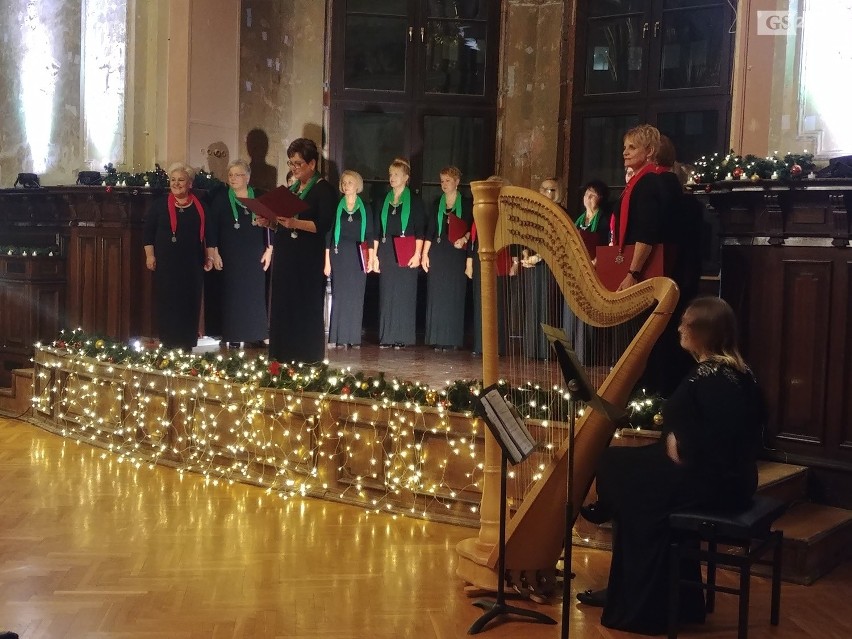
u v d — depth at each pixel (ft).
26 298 25.55
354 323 25.90
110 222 25.26
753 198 16.51
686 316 11.83
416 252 25.54
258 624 11.42
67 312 26.11
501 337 22.56
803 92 18.48
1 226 28.73
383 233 25.93
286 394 17.65
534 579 12.50
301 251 18.93
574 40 26.78
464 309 25.49
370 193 28.45
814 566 14.05
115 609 11.74
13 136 30.14
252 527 15.31
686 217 17.61
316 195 18.99
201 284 23.18
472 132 28.35
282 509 16.42
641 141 15.61
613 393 12.19
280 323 19.07
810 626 12.07
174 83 25.91
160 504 16.52
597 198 22.47
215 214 24.00
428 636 11.27
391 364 22.03
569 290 11.58
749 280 16.84
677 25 25.11
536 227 11.71
